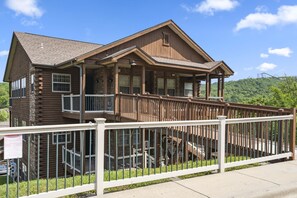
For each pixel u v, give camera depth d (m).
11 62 20.05
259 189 4.01
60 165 13.33
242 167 5.41
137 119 9.97
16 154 3.21
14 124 19.98
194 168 4.70
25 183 4.71
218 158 4.99
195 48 17.19
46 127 3.39
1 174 17.08
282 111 5.98
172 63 13.83
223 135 5.00
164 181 4.44
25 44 15.48
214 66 15.62
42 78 13.78
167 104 8.66
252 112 6.38
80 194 3.80
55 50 15.80
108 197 3.66
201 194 3.78
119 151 11.41
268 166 5.48
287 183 4.32
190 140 7.18
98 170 3.75
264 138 5.86
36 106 13.71
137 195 3.74
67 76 14.56
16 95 19.23
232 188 4.05
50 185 4.47
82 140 3.81
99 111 12.30
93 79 15.22
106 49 12.84
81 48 17.38
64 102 14.12
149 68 14.59
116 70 11.60
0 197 3.94
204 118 7.38
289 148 6.09
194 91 17.06
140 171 5.30
